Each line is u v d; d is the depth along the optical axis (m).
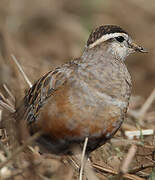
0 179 9.99
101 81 10.87
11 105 13.16
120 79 11.11
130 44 11.85
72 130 10.57
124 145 13.25
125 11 23.83
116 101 10.82
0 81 14.50
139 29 22.64
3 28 19.28
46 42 21.25
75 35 21.67
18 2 22.64
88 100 10.59
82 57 11.45
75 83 10.77
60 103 10.59
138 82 19.78
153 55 21.03
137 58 21.05
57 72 11.23
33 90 11.65
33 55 19.48
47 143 10.98
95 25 22.14
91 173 10.81
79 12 23.50
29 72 15.47
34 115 11.07
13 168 10.34
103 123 10.66
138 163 12.74
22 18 22.05
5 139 11.65
